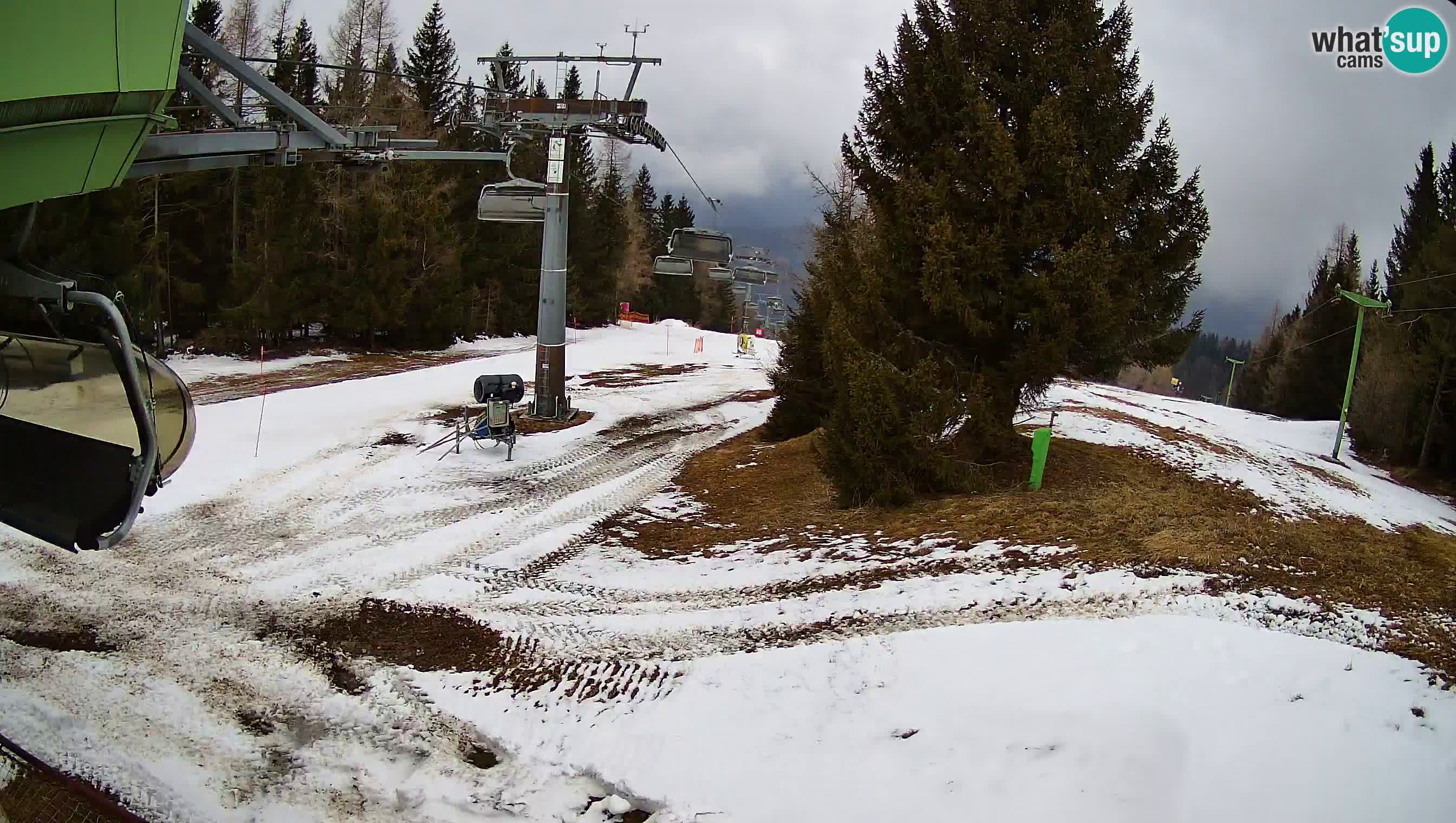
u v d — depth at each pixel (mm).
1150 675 7637
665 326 61062
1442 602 9125
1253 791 6156
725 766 7410
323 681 8938
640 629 10078
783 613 10148
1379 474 28844
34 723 7754
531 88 53375
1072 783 6512
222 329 33312
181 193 32969
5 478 7312
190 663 9102
